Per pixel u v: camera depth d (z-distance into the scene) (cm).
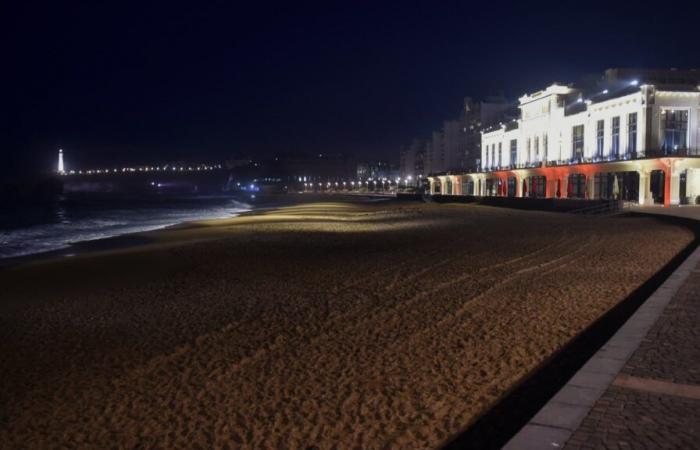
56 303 1492
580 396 515
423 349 891
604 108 5097
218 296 1448
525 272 1576
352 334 1012
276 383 780
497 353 840
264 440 602
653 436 433
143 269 2014
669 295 976
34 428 696
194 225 4409
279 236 3103
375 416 641
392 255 2109
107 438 646
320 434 605
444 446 545
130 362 934
